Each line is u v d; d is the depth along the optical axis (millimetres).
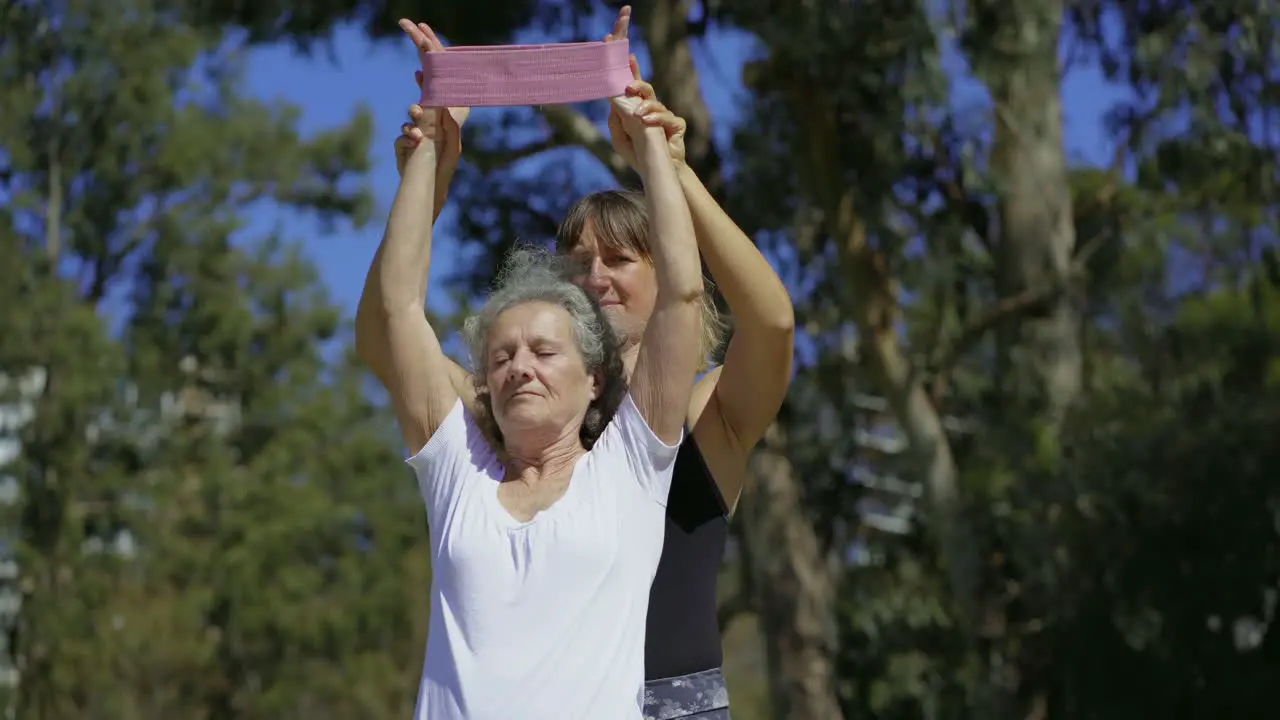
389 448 30922
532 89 3664
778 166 13484
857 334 14852
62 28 26422
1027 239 15188
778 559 14438
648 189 3570
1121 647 12945
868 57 12312
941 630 17000
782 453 14672
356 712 28672
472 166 14180
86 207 26750
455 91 3682
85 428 25703
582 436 3650
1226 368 13852
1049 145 15000
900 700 17094
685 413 3498
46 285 25828
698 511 3643
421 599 29984
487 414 3666
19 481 25547
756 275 3643
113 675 25531
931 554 17922
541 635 3301
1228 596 12742
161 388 27125
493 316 3660
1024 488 13695
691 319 3486
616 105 3639
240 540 27047
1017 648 14031
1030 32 12977
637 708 3311
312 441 29562
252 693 27078
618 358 3672
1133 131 14195
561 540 3354
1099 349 15867
